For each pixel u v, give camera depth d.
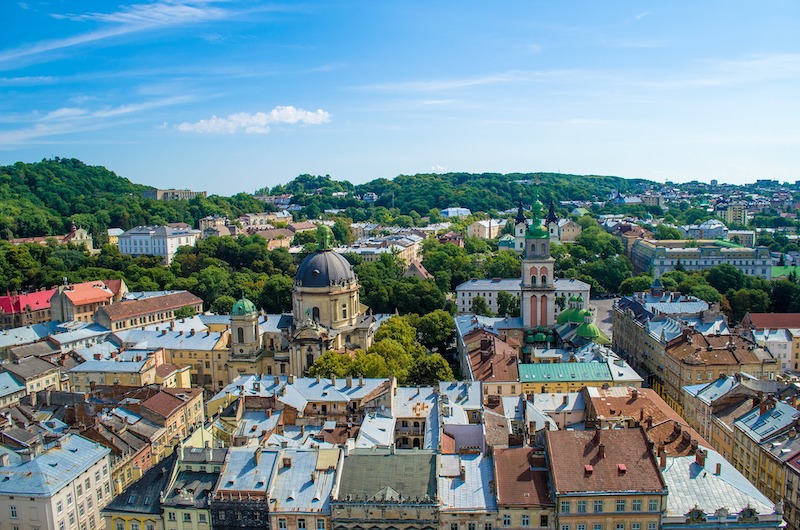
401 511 114.12
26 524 128.38
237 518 117.94
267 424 165.38
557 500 111.75
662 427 149.88
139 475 155.38
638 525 112.38
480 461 124.75
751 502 115.62
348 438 145.00
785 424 153.88
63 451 141.12
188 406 189.88
